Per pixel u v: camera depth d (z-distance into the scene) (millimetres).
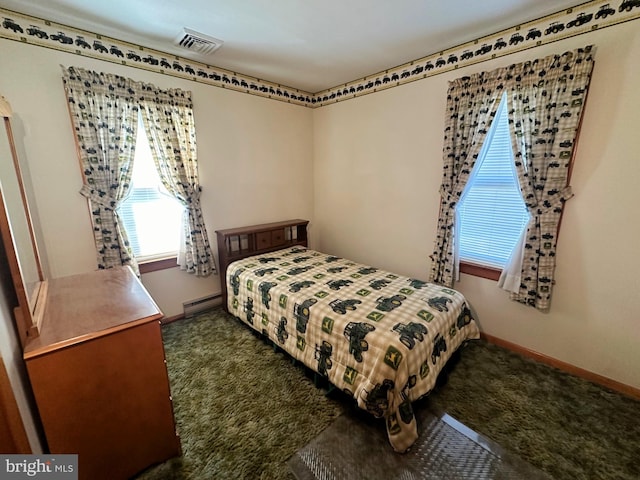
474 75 2195
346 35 2129
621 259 1786
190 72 2586
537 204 2012
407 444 1432
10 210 1094
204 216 2871
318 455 1431
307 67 2758
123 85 2209
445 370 1980
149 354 1270
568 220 1944
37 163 1946
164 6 1745
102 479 1226
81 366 1108
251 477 1321
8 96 1812
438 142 2545
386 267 3188
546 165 1952
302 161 3676
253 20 1912
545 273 2035
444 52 2389
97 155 2139
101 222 2207
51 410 1065
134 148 2312
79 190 2125
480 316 2484
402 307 1853
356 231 3439
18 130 1864
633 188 1700
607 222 1806
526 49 1975
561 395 1823
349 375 1616
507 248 2301
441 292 2098
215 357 2223
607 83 1709
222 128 2881
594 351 1948
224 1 1695
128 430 1262
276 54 2459
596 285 1893
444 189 2479
